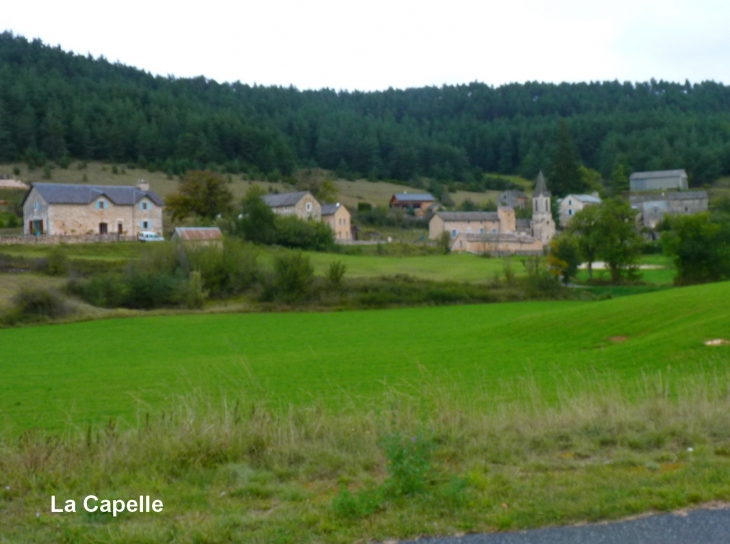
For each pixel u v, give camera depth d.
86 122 167.12
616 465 8.65
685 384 15.80
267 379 25.30
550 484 7.84
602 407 11.24
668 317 35.25
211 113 194.00
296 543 6.59
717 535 6.43
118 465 9.11
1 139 154.12
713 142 193.50
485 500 7.35
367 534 6.69
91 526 7.19
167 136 176.62
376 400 17.27
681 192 147.50
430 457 8.59
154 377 27.17
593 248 77.75
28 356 34.44
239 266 62.03
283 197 116.25
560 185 161.88
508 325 41.28
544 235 126.94
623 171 176.00
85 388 24.83
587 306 43.62
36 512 7.67
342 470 8.83
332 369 27.72
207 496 8.00
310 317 52.38
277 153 177.38
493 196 180.12
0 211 107.94
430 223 128.12
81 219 91.31
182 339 40.94
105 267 64.94
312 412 11.14
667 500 7.17
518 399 14.93
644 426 10.23
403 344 36.81
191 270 61.00
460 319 50.06
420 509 7.24
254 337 41.53
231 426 9.98
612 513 6.93
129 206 94.56
